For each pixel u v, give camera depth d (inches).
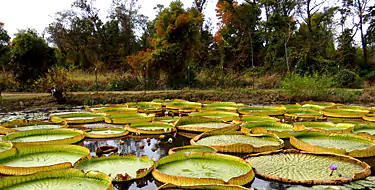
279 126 295.7
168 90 698.2
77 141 250.1
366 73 951.0
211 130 267.0
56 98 515.2
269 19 1051.3
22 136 255.8
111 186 139.2
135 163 183.3
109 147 228.2
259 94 630.5
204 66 960.3
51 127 301.7
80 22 1176.2
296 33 1086.4
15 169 168.1
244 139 245.8
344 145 224.4
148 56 757.9
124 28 1237.1
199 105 491.2
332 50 1149.1
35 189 139.8
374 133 265.7
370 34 1026.7
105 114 369.7
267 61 1016.2
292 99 587.2
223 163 180.7
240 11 1068.5
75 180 151.0
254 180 160.7
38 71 687.1
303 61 945.5
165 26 795.4
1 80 649.0
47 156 198.4
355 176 159.3
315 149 213.9
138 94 598.9
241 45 1073.5
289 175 163.2
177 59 764.0
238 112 414.3
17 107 474.3
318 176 161.8
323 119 361.4
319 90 584.7
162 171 166.1
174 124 303.3
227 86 772.6
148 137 271.1
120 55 1167.0
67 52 1137.4
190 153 188.2
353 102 568.7
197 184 146.1
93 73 853.8
